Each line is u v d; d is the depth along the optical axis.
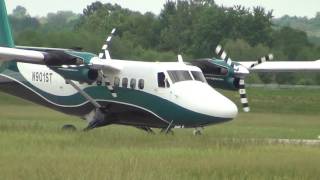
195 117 80.69
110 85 85.31
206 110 79.81
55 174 45.25
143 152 56.78
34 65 95.12
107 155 54.41
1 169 46.88
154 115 83.69
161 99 82.56
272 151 59.19
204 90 82.12
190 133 87.38
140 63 84.56
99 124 87.44
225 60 89.62
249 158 53.91
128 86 84.75
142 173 46.03
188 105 80.62
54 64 82.62
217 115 79.75
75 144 62.28
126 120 86.56
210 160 52.59
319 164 51.94
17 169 46.84
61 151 56.62
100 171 46.09
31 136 67.69
